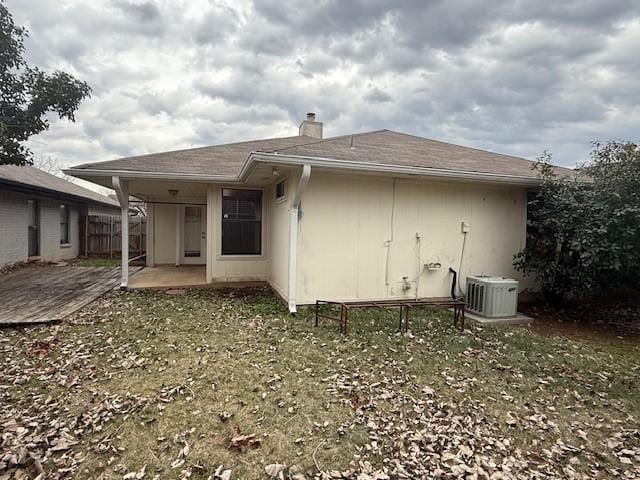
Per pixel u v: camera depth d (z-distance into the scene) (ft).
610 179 18.06
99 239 50.37
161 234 37.35
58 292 23.76
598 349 15.08
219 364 12.42
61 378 11.23
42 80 24.75
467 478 7.27
